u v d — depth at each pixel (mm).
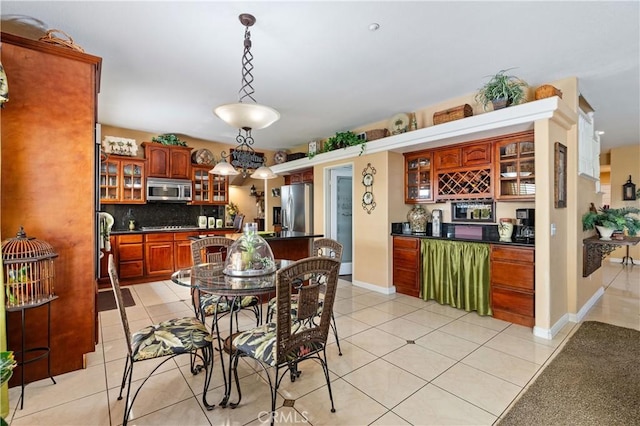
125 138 5074
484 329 3041
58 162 2164
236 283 2047
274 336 1842
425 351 2588
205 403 1872
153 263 5066
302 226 5945
